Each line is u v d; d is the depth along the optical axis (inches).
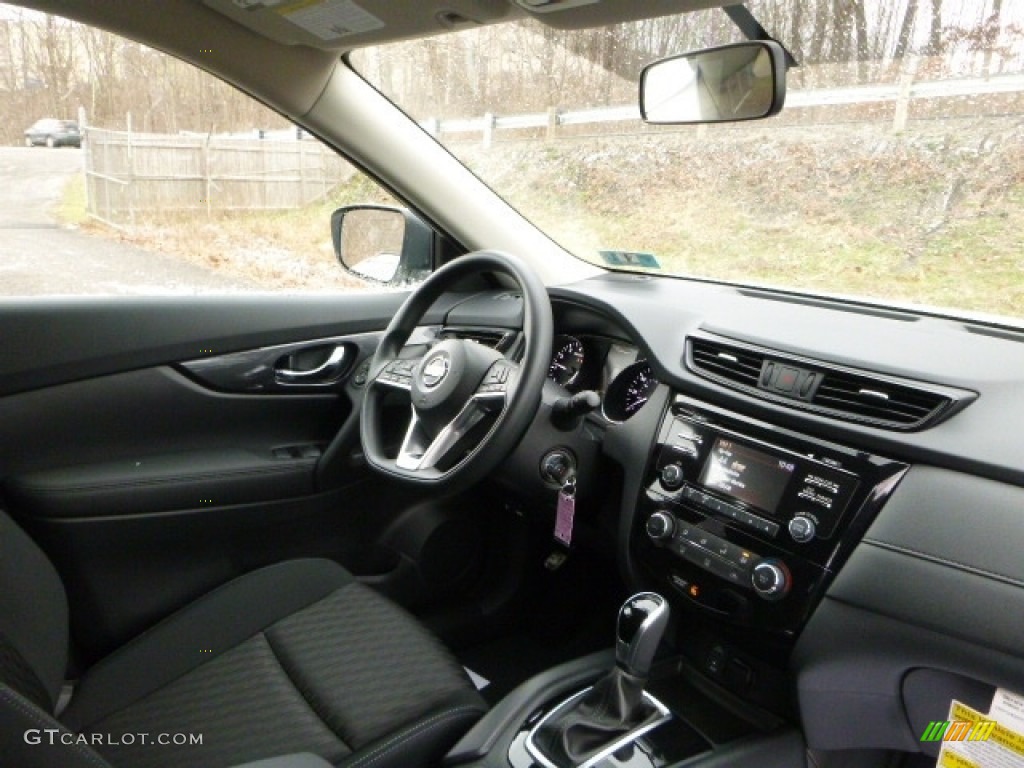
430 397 53.1
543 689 46.8
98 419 63.5
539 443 56.4
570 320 67.7
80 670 58.8
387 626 51.8
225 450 68.4
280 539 66.9
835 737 47.2
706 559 50.1
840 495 44.4
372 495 70.7
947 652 39.8
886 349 48.4
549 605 73.5
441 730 43.7
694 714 51.9
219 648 49.6
